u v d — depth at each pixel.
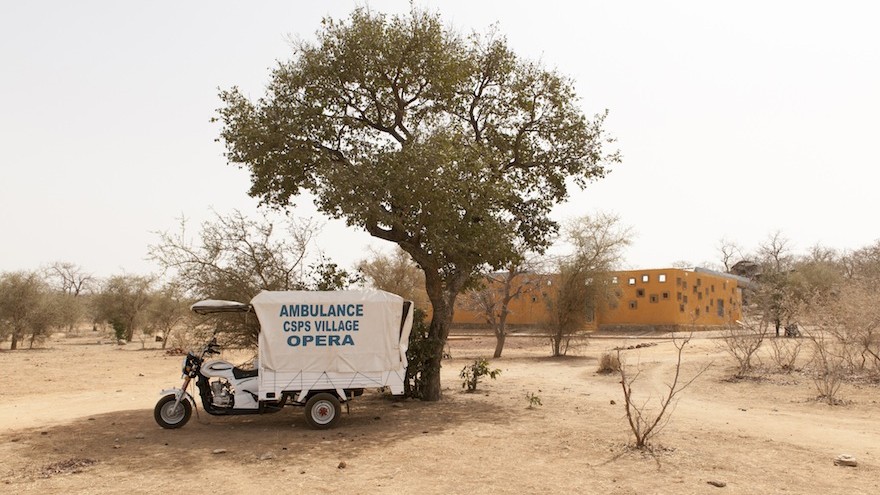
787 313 23.56
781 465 8.71
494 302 33.25
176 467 8.85
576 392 17.77
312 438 10.96
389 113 16.67
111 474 8.47
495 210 16.19
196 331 16.84
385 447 10.15
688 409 14.38
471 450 9.84
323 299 12.06
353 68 15.38
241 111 15.05
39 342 45.19
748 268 77.88
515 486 7.73
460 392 17.84
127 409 15.09
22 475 8.46
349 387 12.06
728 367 22.27
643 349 33.66
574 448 9.83
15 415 14.39
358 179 13.79
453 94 16.27
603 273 32.59
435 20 15.59
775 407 14.70
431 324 16.28
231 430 11.78
